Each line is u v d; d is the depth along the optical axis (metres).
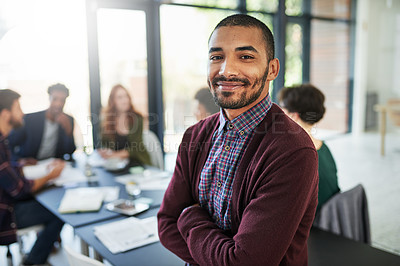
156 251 1.46
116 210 1.91
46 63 3.63
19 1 3.42
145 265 1.35
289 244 0.83
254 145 0.88
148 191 2.22
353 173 3.60
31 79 3.57
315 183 0.88
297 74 4.79
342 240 1.59
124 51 4.12
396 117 3.65
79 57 3.82
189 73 4.50
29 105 3.60
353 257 1.44
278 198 0.81
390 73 3.70
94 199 2.03
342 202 1.79
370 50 3.94
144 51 4.30
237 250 0.83
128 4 4.06
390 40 3.68
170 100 4.48
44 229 2.45
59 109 3.07
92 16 3.81
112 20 3.97
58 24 3.63
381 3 3.76
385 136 3.73
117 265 1.35
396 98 3.65
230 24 0.84
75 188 2.29
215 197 0.96
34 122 3.00
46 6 3.55
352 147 4.10
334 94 4.61
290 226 0.81
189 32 4.41
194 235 0.94
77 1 3.71
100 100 4.00
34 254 2.43
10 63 3.46
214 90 0.88
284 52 4.66
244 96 0.84
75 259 1.24
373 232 2.74
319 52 4.72
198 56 4.50
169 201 1.09
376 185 3.33
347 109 4.36
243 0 4.56
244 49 0.82
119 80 4.13
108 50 4.00
